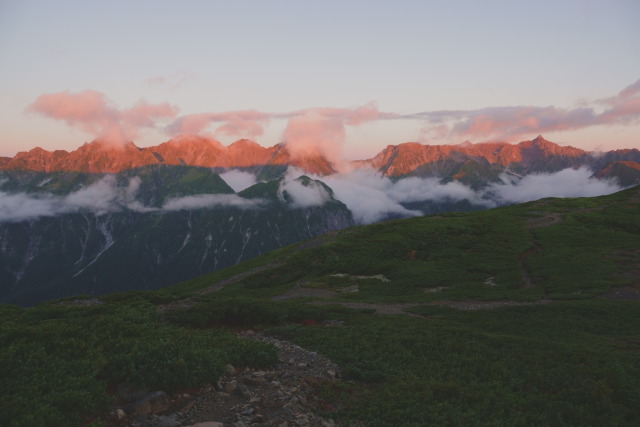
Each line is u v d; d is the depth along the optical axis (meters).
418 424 13.06
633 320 33.00
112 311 26.94
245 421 11.90
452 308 42.31
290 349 22.50
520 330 31.81
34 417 9.88
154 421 11.22
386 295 55.28
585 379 18.14
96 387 11.80
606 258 58.03
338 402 14.55
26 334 15.27
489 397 15.97
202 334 20.86
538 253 66.44
